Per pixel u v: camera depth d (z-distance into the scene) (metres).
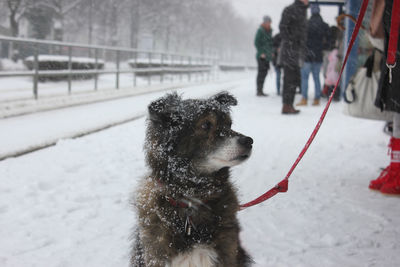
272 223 4.05
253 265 3.23
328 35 12.30
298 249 3.50
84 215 4.16
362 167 6.01
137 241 2.87
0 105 9.81
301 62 10.49
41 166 5.59
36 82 10.70
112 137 7.60
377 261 3.29
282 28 10.37
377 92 4.65
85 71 13.04
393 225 3.94
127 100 12.75
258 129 8.67
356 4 11.06
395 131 4.74
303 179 5.45
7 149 6.05
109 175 5.44
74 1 32.47
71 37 40.69
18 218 4.02
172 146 2.72
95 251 3.46
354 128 8.98
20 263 3.23
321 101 13.71
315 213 4.29
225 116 2.92
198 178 2.74
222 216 2.70
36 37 29.69
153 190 2.75
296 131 8.58
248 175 5.64
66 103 10.92
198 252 2.57
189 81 22.39
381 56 4.99
